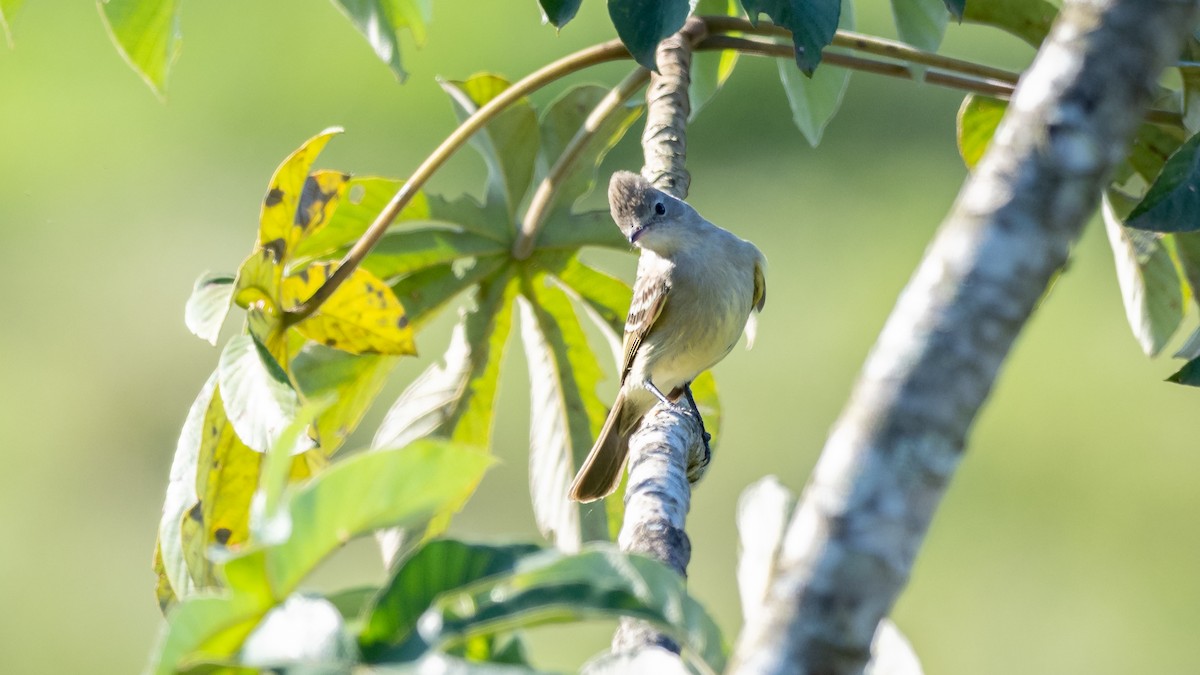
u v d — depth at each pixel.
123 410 17.48
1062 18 3.01
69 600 15.26
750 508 3.97
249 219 21.22
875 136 20.89
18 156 22.00
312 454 6.87
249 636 3.15
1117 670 14.22
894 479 2.76
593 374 8.78
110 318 18.81
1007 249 2.85
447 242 8.30
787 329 17.56
